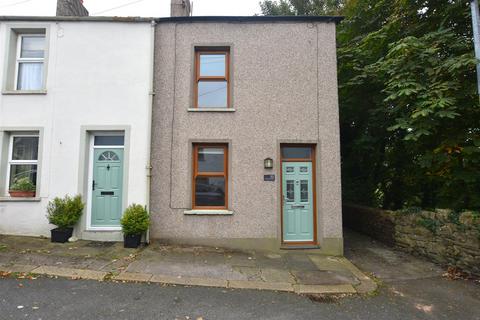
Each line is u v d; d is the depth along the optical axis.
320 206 7.01
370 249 7.65
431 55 6.73
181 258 6.00
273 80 7.33
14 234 6.89
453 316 4.11
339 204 7.01
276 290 4.76
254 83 7.32
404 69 6.87
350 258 6.82
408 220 7.27
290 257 6.51
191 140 7.16
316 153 7.24
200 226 6.96
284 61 7.39
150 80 7.21
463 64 5.80
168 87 7.32
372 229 8.97
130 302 4.08
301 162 7.34
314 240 7.14
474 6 6.03
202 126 7.20
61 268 5.09
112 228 7.07
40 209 6.94
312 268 5.84
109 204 7.15
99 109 7.18
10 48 7.40
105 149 7.30
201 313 3.87
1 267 4.98
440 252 6.30
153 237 6.93
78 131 7.12
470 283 5.30
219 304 4.17
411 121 6.56
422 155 7.45
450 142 6.54
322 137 7.19
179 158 7.13
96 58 7.32
